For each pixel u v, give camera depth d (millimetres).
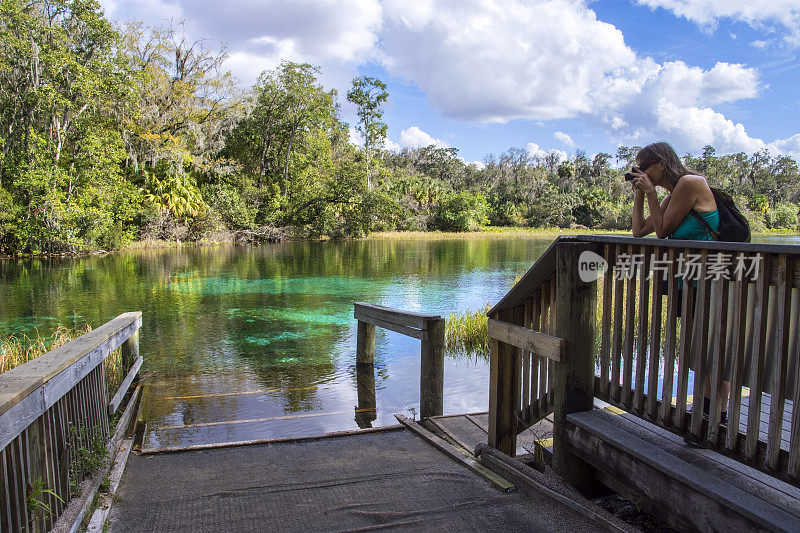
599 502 2672
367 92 45625
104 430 3480
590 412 2711
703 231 2568
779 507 1790
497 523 2438
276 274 16891
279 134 40219
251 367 6652
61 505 2486
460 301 11836
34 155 20266
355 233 38625
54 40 20359
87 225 22656
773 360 1987
